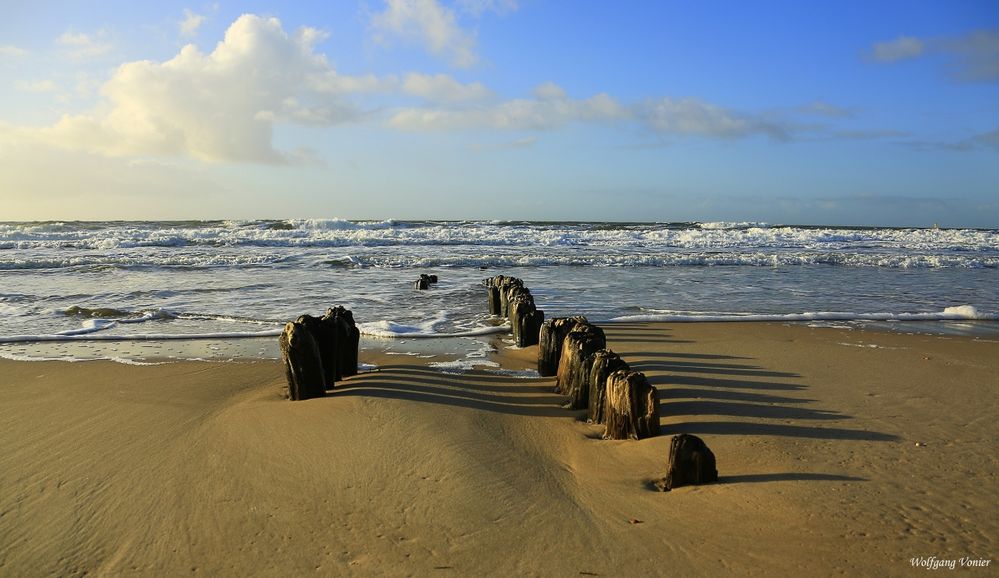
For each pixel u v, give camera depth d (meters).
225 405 6.90
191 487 4.79
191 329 11.79
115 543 4.11
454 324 12.48
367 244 30.67
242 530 4.20
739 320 12.79
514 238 33.12
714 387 7.60
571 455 5.43
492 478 4.87
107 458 5.38
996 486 4.77
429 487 4.71
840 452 5.45
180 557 3.93
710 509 4.36
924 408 6.81
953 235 43.47
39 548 4.07
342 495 4.61
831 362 9.02
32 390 7.58
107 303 14.50
